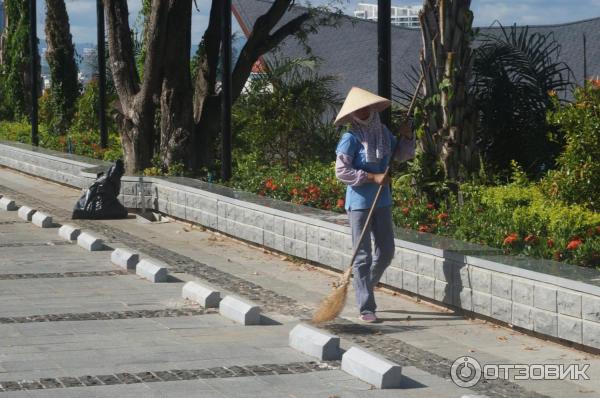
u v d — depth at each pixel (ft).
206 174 60.54
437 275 31.45
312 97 67.00
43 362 25.07
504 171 45.60
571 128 37.22
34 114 88.74
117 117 63.57
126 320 30.12
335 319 30.55
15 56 111.45
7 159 86.94
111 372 24.18
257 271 38.78
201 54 63.21
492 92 47.83
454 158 40.04
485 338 28.02
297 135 67.00
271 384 23.25
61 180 72.90
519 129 47.65
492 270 29.07
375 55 88.79
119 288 35.27
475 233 34.14
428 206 38.24
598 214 34.83
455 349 26.84
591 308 25.70
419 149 40.34
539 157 46.96
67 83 98.78
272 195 49.14
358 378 23.80
